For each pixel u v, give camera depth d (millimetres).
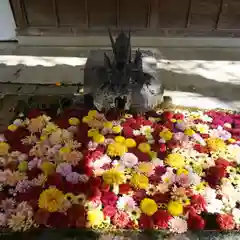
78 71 1194
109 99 933
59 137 882
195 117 973
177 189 770
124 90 909
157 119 957
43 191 752
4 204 737
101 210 730
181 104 1040
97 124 922
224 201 763
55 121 942
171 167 825
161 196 761
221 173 809
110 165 821
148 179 793
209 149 870
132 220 717
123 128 915
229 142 893
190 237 700
